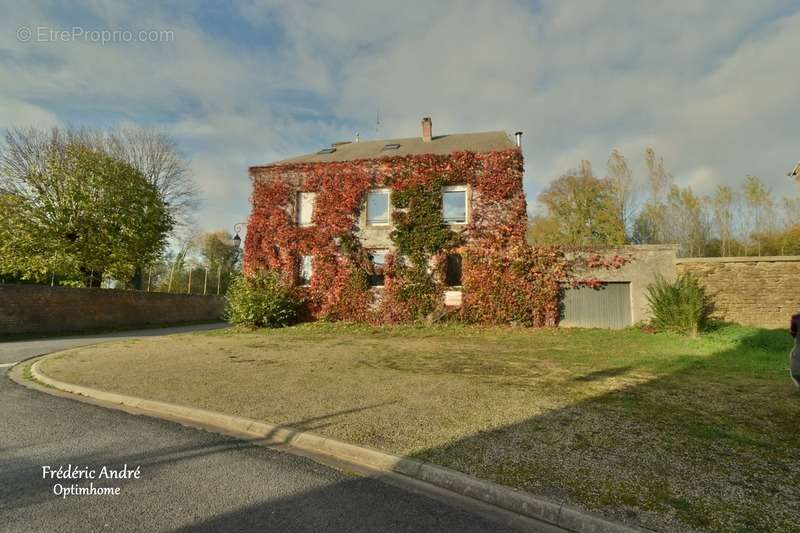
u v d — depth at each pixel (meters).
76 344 14.21
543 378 7.43
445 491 3.66
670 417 5.20
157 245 27.67
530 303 15.95
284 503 3.38
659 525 2.94
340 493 3.58
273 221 18.66
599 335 13.38
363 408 5.72
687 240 34.12
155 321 25.98
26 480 3.74
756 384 6.88
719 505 3.18
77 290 20.20
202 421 5.56
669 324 13.14
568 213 36.62
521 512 3.31
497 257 16.41
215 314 33.38
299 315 18.03
